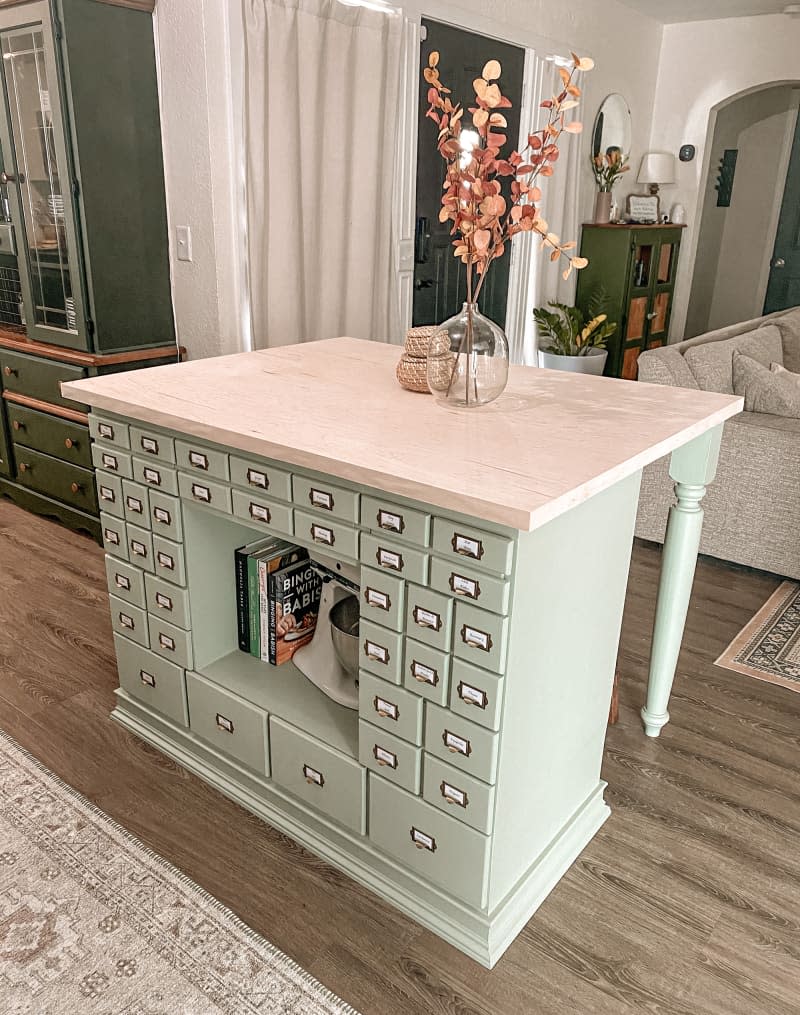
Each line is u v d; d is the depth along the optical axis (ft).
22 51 9.29
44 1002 4.63
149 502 6.08
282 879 5.57
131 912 5.24
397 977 4.85
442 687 4.60
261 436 4.88
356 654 5.87
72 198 9.39
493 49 13.93
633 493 5.41
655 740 7.13
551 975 4.88
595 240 17.58
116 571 6.64
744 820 6.22
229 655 6.60
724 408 5.72
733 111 22.18
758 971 4.94
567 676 5.18
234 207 10.24
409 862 5.21
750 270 23.95
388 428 5.09
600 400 5.88
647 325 18.75
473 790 4.66
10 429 11.63
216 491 5.53
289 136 10.56
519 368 6.96
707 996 4.76
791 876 5.69
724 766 6.82
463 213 5.07
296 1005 4.65
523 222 5.01
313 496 4.91
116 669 7.96
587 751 5.85
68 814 6.07
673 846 5.94
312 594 6.55
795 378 10.91
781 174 22.68
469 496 3.93
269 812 6.06
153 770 6.61
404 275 13.14
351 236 11.76
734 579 10.30
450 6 12.59
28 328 10.73
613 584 5.49
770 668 8.27
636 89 18.42
